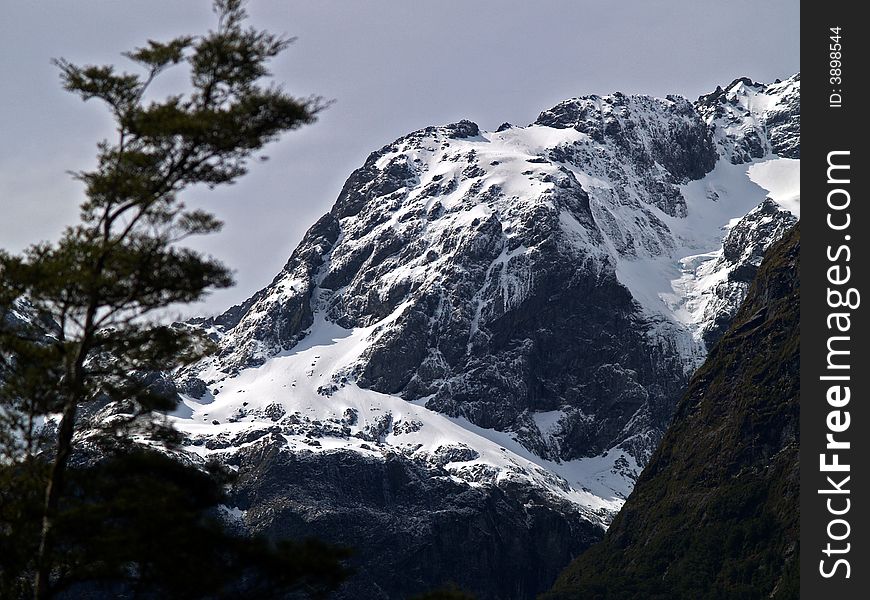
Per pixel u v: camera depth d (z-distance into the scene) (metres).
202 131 180.75
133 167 183.38
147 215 184.75
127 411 192.50
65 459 178.25
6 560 176.38
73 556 177.38
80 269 180.25
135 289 182.38
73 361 182.25
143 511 172.62
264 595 178.50
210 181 186.00
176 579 173.00
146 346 186.88
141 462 182.00
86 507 172.88
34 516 174.62
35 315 191.00
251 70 189.12
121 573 175.75
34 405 184.00
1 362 186.12
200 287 184.00
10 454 186.50
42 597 172.38
